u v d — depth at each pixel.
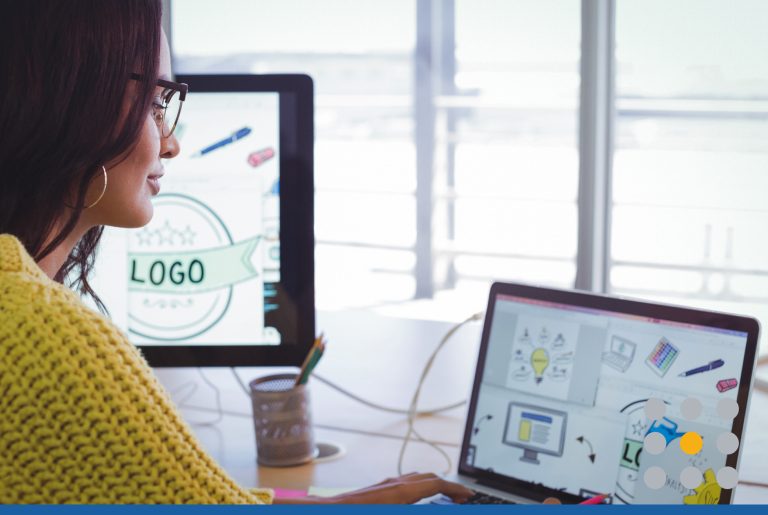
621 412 0.95
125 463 0.56
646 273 4.08
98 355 0.57
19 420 0.55
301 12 6.06
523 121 5.82
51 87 0.69
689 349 0.92
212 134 1.20
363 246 5.72
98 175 0.74
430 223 5.73
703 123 4.23
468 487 1.01
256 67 6.12
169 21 2.11
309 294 1.21
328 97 6.16
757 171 4.00
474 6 5.70
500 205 5.72
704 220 4.11
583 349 1.00
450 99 5.74
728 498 0.85
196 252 1.21
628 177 4.43
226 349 1.22
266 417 1.10
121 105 0.72
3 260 0.61
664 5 4.13
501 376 1.05
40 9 0.69
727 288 3.90
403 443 1.17
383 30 6.04
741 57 3.88
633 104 4.62
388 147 6.09
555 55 5.77
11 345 0.56
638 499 0.91
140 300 1.22
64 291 0.62
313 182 1.20
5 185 0.71
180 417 0.62
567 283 5.21
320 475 1.07
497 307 1.08
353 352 1.60
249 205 1.21
